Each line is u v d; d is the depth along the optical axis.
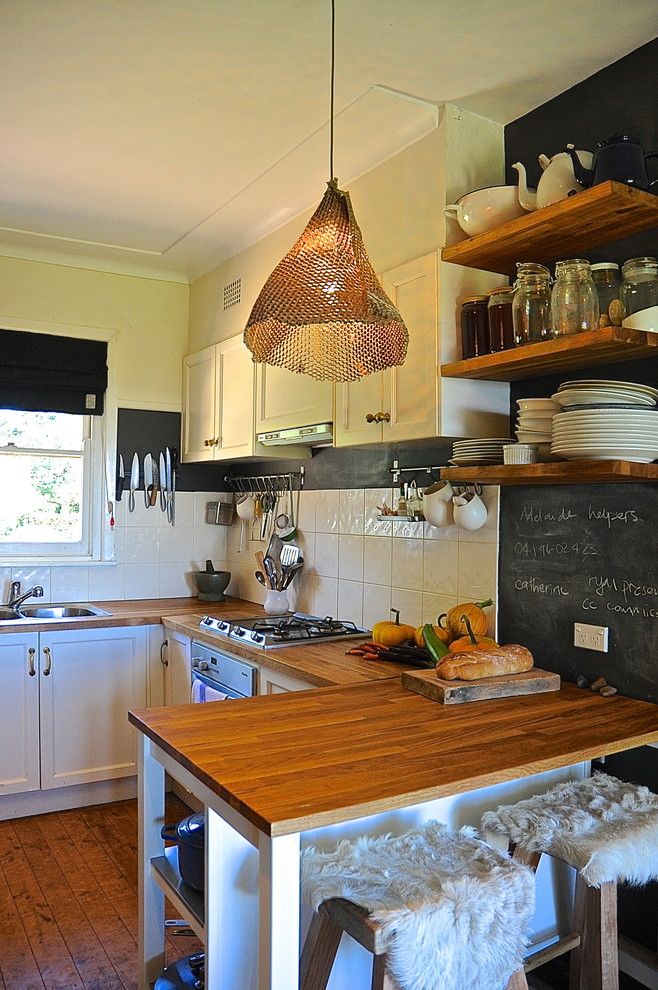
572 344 1.98
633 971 2.04
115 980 2.26
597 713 1.98
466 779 1.52
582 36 2.09
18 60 2.21
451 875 1.45
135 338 4.16
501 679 2.16
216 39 2.09
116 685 3.57
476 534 2.67
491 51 2.16
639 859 1.61
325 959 1.49
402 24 2.02
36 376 3.90
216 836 1.64
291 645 2.93
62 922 2.56
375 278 1.79
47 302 3.93
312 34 2.07
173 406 4.27
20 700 3.35
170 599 4.23
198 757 1.62
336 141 2.68
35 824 3.34
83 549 4.05
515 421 2.51
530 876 1.48
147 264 4.12
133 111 2.50
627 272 2.05
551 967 2.18
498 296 2.32
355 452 3.34
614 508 2.21
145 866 1.99
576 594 2.31
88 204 3.31
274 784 1.47
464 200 2.35
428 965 1.33
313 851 1.57
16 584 3.79
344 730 1.82
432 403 2.41
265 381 3.40
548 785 2.05
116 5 1.95
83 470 4.06
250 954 1.69
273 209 3.32
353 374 2.12
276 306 1.73
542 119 2.46
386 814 1.77
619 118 2.21
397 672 2.49
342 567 3.38
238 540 4.34
